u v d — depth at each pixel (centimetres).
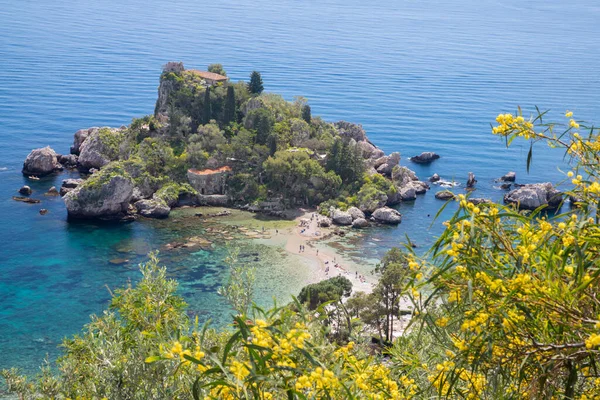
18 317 11369
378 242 16188
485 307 1002
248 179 19300
